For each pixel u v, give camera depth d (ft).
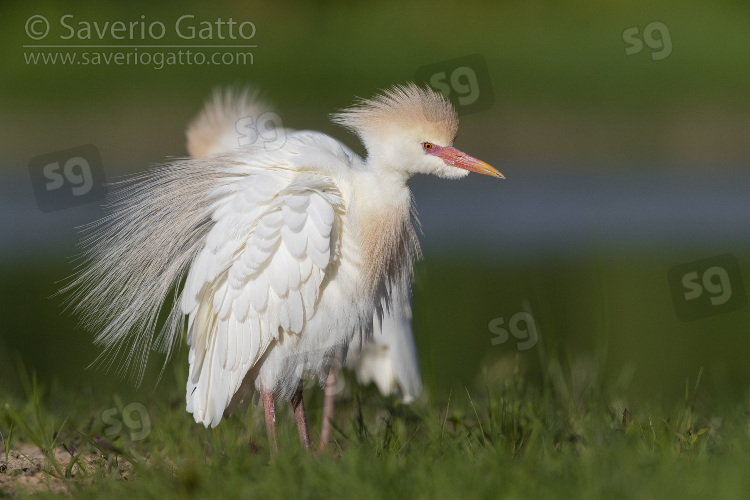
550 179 78.23
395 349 29.78
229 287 24.27
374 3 96.22
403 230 26.27
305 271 23.85
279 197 23.99
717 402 30.42
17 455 25.62
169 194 26.30
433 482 20.12
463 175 25.38
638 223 64.90
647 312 50.31
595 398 28.32
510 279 54.85
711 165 81.71
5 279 54.44
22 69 84.64
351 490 19.83
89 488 21.94
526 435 25.27
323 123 82.74
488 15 94.17
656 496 18.49
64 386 37.04
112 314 27.07
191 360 25.72
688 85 86.12
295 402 26.00
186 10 90.99
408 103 25.30
